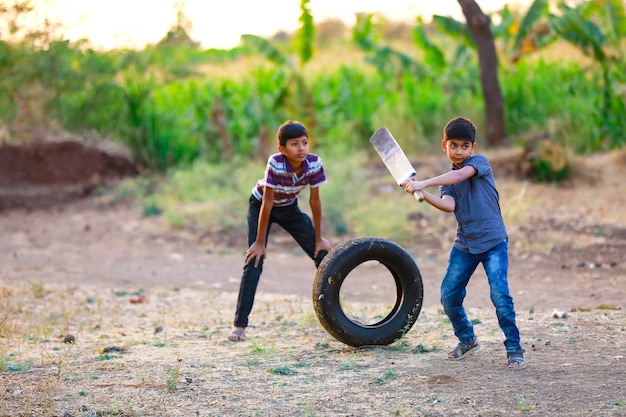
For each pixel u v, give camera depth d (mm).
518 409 4109
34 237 13000
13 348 5949
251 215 6273
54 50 18016
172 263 10883
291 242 11930
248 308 6164
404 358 5289
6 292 7191
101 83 18469
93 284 9352
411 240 11492
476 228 4977
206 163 16375
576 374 4723
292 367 5129
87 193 16281
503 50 20594
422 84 20062
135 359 5484
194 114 19641
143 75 18656
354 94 19688
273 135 18719
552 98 18516
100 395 4555
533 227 11641
